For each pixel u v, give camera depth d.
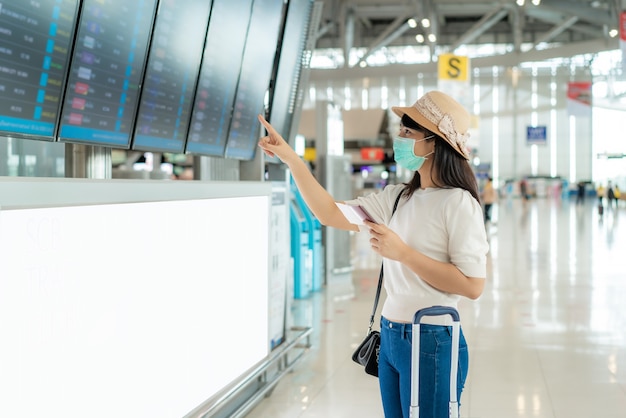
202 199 3.11
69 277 2.15
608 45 29.84
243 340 3.66
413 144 2.22
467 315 7.19
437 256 2.18
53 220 2.07
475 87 41.34
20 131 2.35
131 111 3.01
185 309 2.96
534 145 38.44
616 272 10.23
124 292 2.47
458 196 2.15
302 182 2.48
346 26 34.47
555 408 4.29
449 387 2.14
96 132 2.79
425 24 31.78
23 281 1.94
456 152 2.21
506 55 33.47
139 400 2.60
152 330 2.68
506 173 41.31
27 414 1.96
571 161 40.38
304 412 4.19
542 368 5.18
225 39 3.81
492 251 13.41
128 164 13.64
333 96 38.22
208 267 3.20
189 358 3.01
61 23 2.44
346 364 5.29
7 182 1.86
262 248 3.95
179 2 3.19
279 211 5.11
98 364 2.32
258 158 4.75
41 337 2.02
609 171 37.38
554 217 24.98
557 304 7.75
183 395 2.96
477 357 5.52
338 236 9.56
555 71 39.69
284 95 5.37
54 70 2.46
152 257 2.67
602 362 5.33
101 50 2.69
